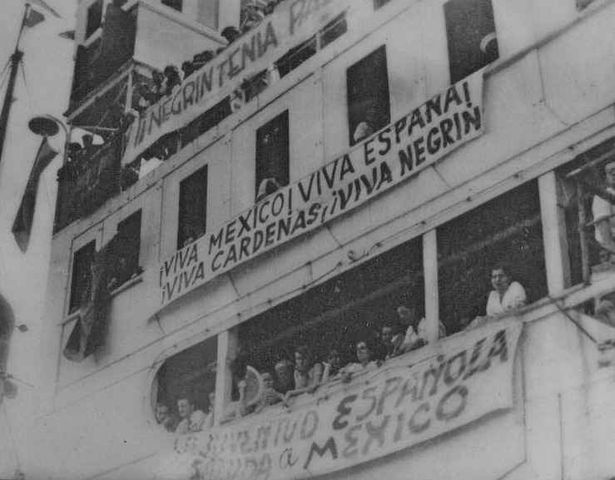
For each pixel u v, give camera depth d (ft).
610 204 27.37
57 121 44.98
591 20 29.09
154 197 41.37
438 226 31.04
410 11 33.88
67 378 41.78
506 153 29.91
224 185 38.70
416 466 29.37
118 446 39.01
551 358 27.37
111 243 42.32
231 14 41.47
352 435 31.45
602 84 28.40
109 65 44.50
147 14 43.88
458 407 28.81
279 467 33.24
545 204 28.63
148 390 38.75
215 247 38.17
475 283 29.68
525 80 30.07
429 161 31.78
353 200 33.76
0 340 42.91
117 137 43.62
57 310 43.01
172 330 38.83
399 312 31.48
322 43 36.58
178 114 41.45
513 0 31.07
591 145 28.17
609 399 26.05
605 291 26.84
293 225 35.53
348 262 33.40
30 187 44.45
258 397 34.91
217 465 35.35
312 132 35.91
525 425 27.32
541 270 28.30
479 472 27.89
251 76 38.88
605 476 25.53
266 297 35.78
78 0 46.42
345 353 32.71
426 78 32.76
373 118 34.01
